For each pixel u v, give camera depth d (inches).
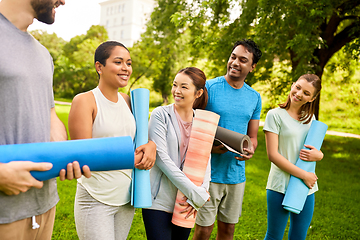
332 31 413.4
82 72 1518.2
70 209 153.8
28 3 51.5
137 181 73.7
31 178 48.2
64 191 183.2
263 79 473.7
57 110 800.3
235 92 104.2
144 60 1214.3
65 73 1508.4
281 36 352.8
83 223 70.9
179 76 83.0
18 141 52.6
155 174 82.6
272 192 100.7
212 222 103.3
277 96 496.7
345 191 236.5
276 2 331.3
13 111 51.4
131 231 135.5
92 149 54.1
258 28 350.3
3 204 51.1
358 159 380.2
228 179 101.6
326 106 815.1
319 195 220.2
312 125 100.4
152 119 83.5
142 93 76.0
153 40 607.5
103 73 71.0
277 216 99.7
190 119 86.5
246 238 137.4
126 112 75.2
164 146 81.1
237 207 105.4
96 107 70.4
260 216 165.9
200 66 623.8
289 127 99.7
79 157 53.0
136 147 76.0
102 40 1806.1
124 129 73.6
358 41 366.6
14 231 53.1
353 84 754.8
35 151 49.9
